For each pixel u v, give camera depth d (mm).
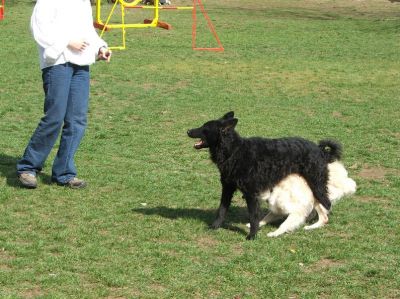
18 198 8492
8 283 5961
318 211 7789
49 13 8445
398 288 6164
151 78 17219
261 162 7316
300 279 6266
